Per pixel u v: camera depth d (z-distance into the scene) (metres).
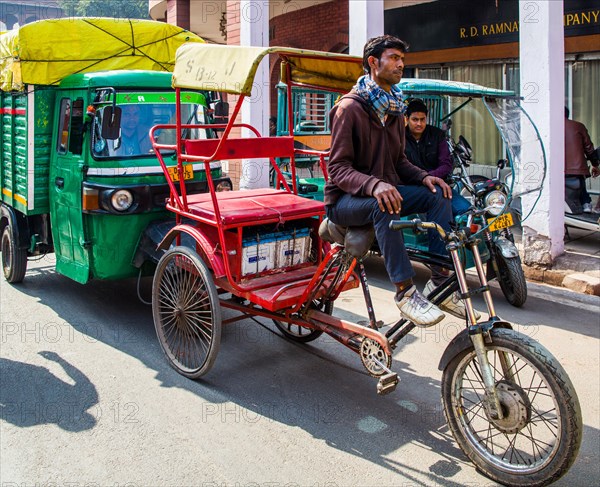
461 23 10.59
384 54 3.53
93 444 3.67
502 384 3.27
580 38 9.13
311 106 7.95
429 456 3.57
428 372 4.67
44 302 6.23
